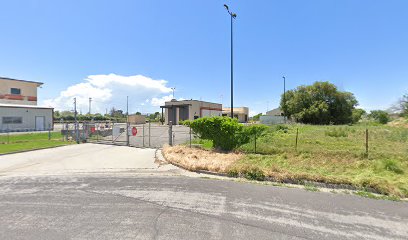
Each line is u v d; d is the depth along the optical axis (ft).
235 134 39.17
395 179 21.83
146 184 23.17
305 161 28.91
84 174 28.14
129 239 12.16
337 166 26.50
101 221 14.43
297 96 157.58
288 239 12.17
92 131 72.33
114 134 66.33
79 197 19.26
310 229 13.30
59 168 31.65
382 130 61.31
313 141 44.21
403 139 44.04
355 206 16.84
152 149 48.70
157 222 14.25
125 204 17.48
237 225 13.82
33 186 22.75
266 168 26.30
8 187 22.44
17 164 34.42
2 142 62.44
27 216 15.30
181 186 22.33
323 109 143.95
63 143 60.54
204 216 15.16
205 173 28.04
